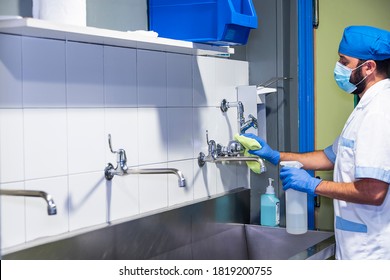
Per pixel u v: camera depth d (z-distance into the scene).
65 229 1.92
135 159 2.23
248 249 2.87
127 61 2.19
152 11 2.34
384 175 2.11
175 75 2.46
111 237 2.06
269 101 3.02
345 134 2.31
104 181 2.08
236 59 2.97
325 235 2.64
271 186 2.88
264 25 3.01
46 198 1.51
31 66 1.78
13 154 1.73
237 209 2.88
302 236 2.71
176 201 2.48
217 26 2.17
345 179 2.30
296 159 2.66
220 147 2.68
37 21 1.58
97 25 2.18
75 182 1.96
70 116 1.93
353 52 2.26
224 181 2.84
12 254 1.71
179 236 2.44
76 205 1.96
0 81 1.68
